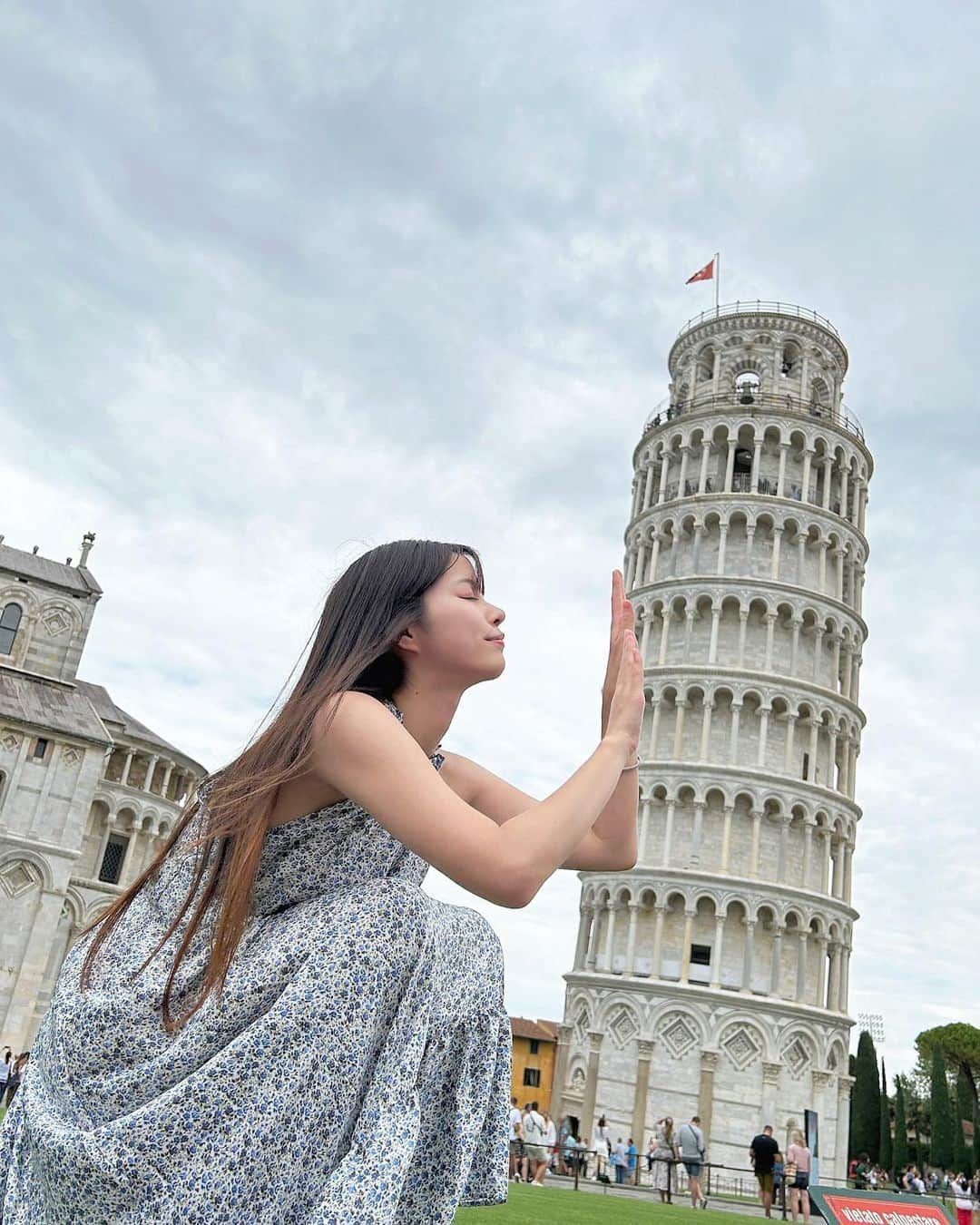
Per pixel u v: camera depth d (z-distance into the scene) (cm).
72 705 7194
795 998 6625
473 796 340
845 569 7975
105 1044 224
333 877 250
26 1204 217
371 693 277
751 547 7619
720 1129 6191
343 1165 212
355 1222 203
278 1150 210
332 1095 216
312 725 247
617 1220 1777
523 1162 3725
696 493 8000
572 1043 6888
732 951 6706
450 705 292
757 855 6806
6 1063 4362
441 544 296
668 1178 4019
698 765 6975
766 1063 6322
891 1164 10819
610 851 340
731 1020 6397
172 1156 203
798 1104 6334
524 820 239
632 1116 6316
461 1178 248
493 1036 266
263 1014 220
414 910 238
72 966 251
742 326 8519
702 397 8394
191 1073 218
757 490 7819
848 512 8194
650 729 7369
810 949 6862
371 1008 223
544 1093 12325
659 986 6512
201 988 229
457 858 228
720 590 7462
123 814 7819
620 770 273
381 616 271
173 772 8350
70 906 7256
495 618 290
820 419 8044
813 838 7069
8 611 7419
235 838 241
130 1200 202
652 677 7425
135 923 255
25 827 6519
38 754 6712
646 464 8575
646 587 7781
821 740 7412
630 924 6850
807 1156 3766
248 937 242
